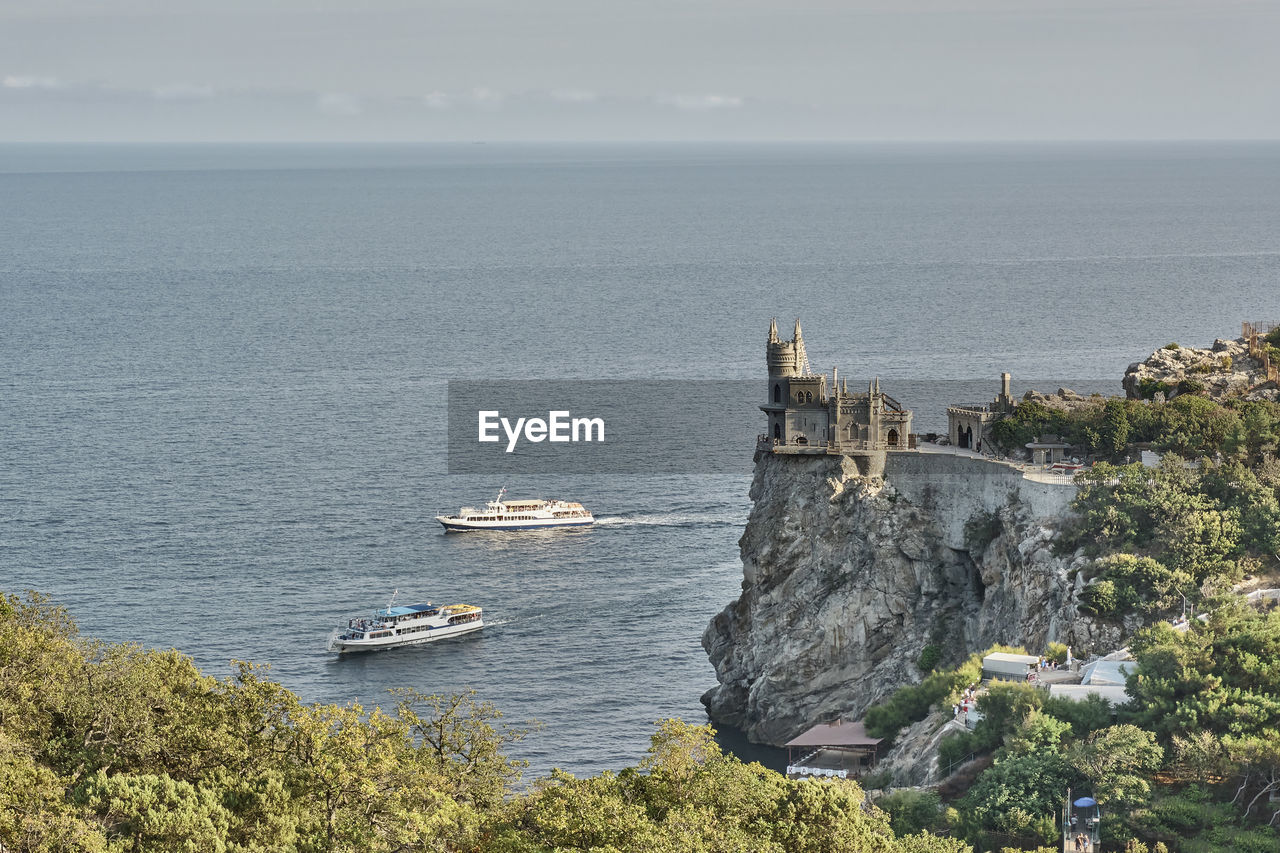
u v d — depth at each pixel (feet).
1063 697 583.17
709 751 471.62
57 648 468.75
